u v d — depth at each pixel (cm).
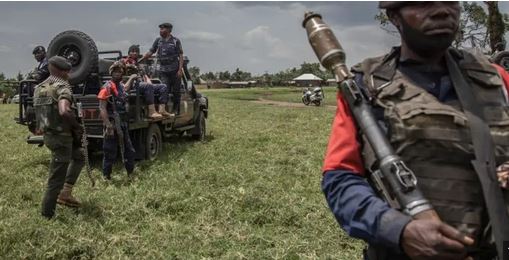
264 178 779
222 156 992
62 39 910
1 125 1716
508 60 728
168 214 604
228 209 603
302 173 820
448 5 158
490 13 2005
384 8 168
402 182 148
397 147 159
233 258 464
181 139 1276
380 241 149
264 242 506
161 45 1070
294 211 582
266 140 1251
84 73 900
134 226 560
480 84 164
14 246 483
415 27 159
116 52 1019
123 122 794
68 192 609
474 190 155
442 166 155
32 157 1007
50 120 568
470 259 149
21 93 941
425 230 140
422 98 161
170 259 467
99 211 599
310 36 172
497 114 160
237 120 1909
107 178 783
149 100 933
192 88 1212
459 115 156
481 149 154
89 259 475
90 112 844
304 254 476
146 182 753
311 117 2041
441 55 166
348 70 168
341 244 505
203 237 519
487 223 157
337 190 166
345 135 169
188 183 736
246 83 9144
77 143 606
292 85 9256
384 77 168
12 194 698
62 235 510
